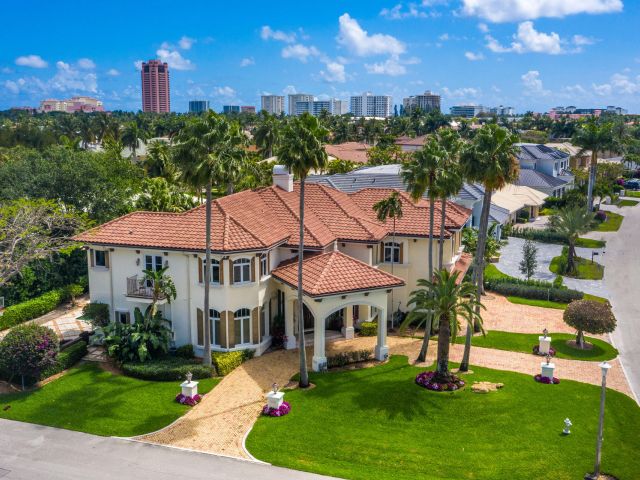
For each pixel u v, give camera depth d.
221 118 29.61
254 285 34.34
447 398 29.02
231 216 35.66
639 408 28.70
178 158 29.86
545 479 22.56
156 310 34.25
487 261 53.75
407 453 24.25
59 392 29.83
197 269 34.12
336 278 33.12
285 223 38.91
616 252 65.25
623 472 23.12
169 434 25.75
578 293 47.00
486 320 42.44
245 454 24.14
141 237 35.22
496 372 32.75
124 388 30.41
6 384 30.69
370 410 27.91
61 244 36.19
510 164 31.61
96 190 50.19
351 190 57.19
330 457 23.98
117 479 22.28
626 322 42.44
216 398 29.34
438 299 29.73
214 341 34.69
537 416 27.39
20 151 59.44
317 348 32.88
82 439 25.31
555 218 57.94
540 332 40.03
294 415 27.44
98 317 35.81
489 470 23.09
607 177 111.62
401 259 41.81
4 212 34.84
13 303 42.94
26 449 24.45
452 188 33.06
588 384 31.34
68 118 142.38
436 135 35.22
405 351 36.16
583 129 76.69
